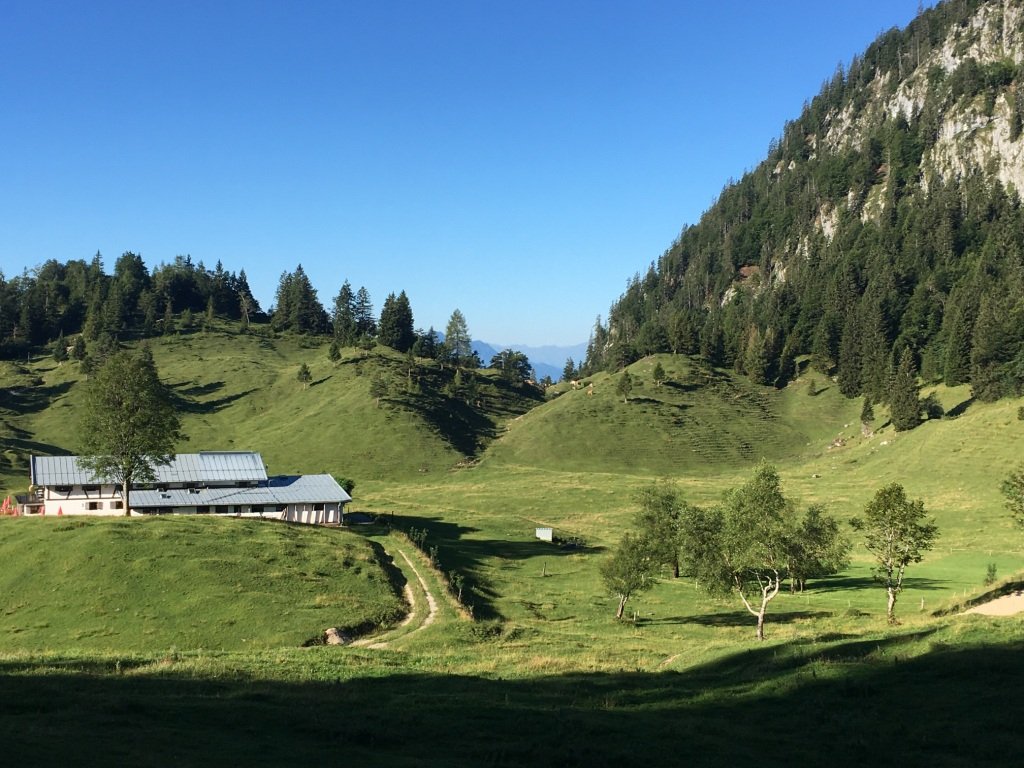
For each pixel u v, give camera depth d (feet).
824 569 193.88
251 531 260.21
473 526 386.11
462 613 208.64
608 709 100.01
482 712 93.50
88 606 192.85
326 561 238.89
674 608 244.01
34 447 633.61
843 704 93.76
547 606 239.30
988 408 554.87
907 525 193.36
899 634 130.72
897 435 593.83
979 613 146.92
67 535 235.40
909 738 79.61
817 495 465.06
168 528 249.75
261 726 82.99
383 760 71.51
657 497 284.00
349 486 396.98
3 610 192.95
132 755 66.08
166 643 175.83
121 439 296.10
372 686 113.29
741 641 168.86
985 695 88.48
